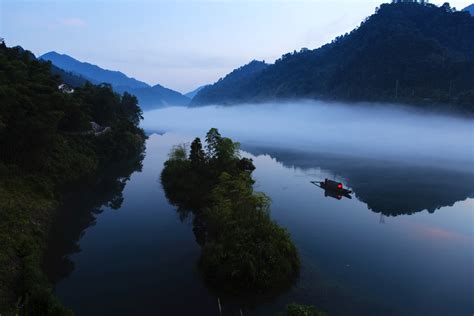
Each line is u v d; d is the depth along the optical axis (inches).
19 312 1119.0
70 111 3555.6
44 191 2331.4
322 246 1931.6
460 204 2930.6
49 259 1713.8
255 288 1424.7
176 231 2100.1
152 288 1461.6
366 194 3221.0
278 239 1633.9
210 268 1530.5
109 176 3449.8
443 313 1325.0
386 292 1466.5
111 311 1302.9
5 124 2183.8
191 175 2938.0
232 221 1692.9
